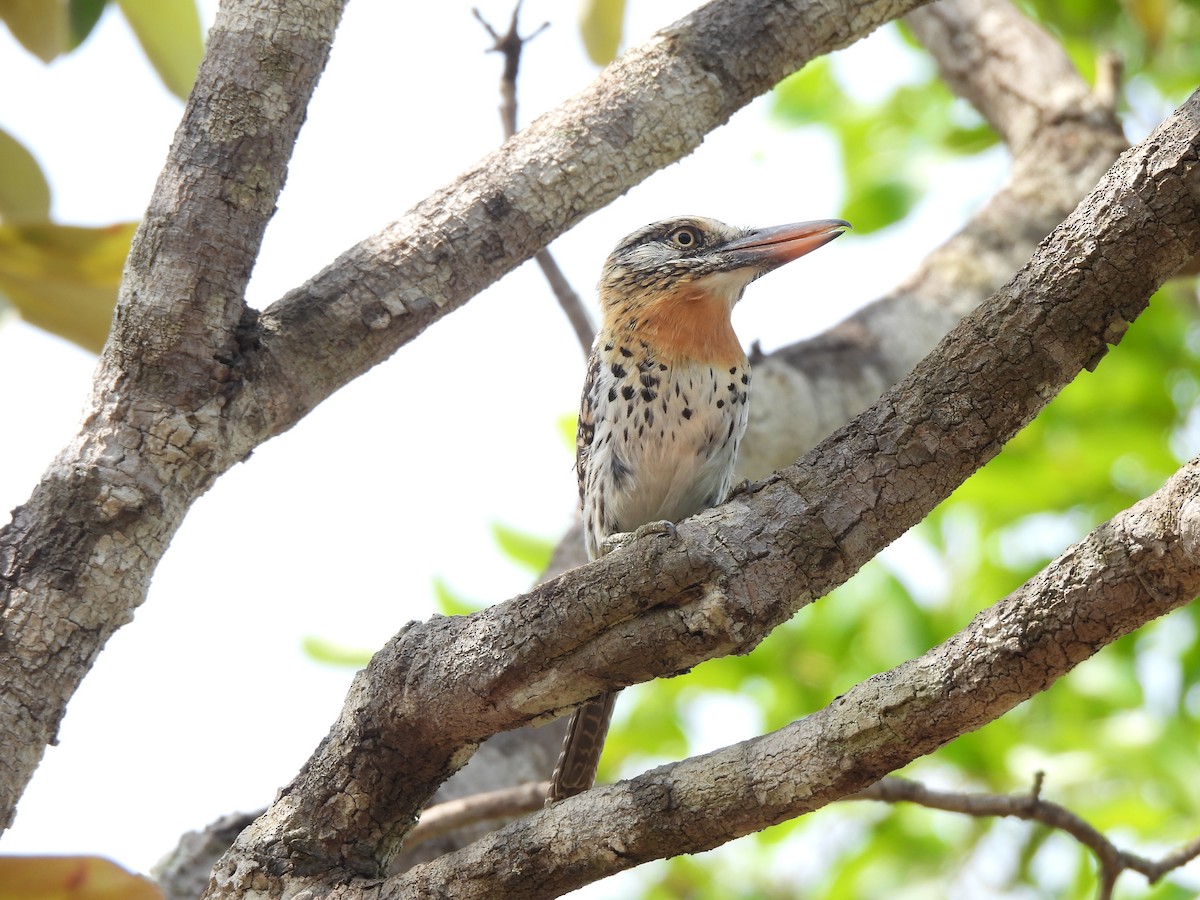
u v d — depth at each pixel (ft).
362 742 24.04
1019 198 44.86
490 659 22.88
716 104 28.58
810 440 40.65
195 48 34.45
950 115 55.21
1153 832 43.98
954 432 22.00
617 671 22.62
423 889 22.62
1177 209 20.57
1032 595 19.85
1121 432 52.39
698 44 28.63
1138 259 20.90
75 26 35.55
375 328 25.84
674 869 55.06
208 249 24.47
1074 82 46.39
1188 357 54.34
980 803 31.78
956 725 20.31
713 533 22.33
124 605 23.34
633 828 21.39
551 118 27.81
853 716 20.66
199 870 33.24
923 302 43.34
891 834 49.75
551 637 22.47
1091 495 52.42
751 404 40.27
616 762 54.54
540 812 22.40
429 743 23.91
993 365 21.72
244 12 25.14
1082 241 21.15
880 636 50.16
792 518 22.33
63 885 20.61
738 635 22.20
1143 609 19.24
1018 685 19.94
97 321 30.17
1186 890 43.14
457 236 26.58
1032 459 52.39
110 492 23.43
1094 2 55.52
